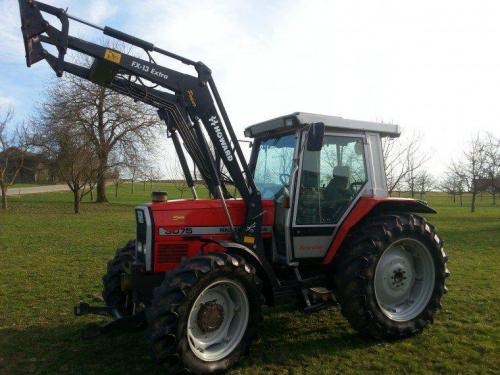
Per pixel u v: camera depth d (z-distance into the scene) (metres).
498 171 23.77
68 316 5.25
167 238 4.08
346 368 3.73
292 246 4.45
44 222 16.86
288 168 4.64
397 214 4.67
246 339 3.83
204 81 4.15
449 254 10.33
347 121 4.63
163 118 4.51
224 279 3.67
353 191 4.77
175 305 3.39
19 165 24.84
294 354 4.03
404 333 4.38
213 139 4.20
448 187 38.56
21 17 3.67
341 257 4.53
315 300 4.41
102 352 4.12
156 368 3.76
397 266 4.61
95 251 10.14
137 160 28.17
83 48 3.81
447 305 5.67
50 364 3.85
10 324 4.95
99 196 30.47
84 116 26.16
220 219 4.29
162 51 4.04
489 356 3.96
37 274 7.60
